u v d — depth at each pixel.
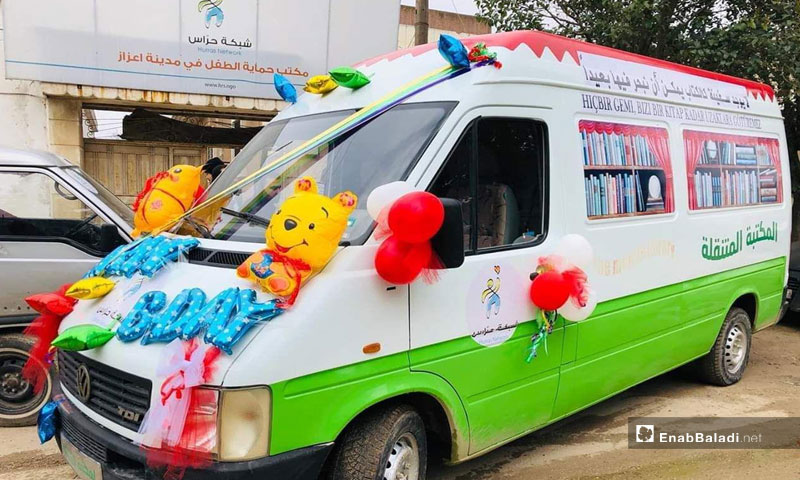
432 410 3.43
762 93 6.38
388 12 10.05
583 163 4.09
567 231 3.94
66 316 3.47
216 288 2.86
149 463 2.60
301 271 2.74
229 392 2.50
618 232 4.35
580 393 4.21
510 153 3.70
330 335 2.77
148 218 3.70
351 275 2.87
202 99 9.35
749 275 6.00
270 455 2.60
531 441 4.82
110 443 2.77
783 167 6.62
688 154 5.12
